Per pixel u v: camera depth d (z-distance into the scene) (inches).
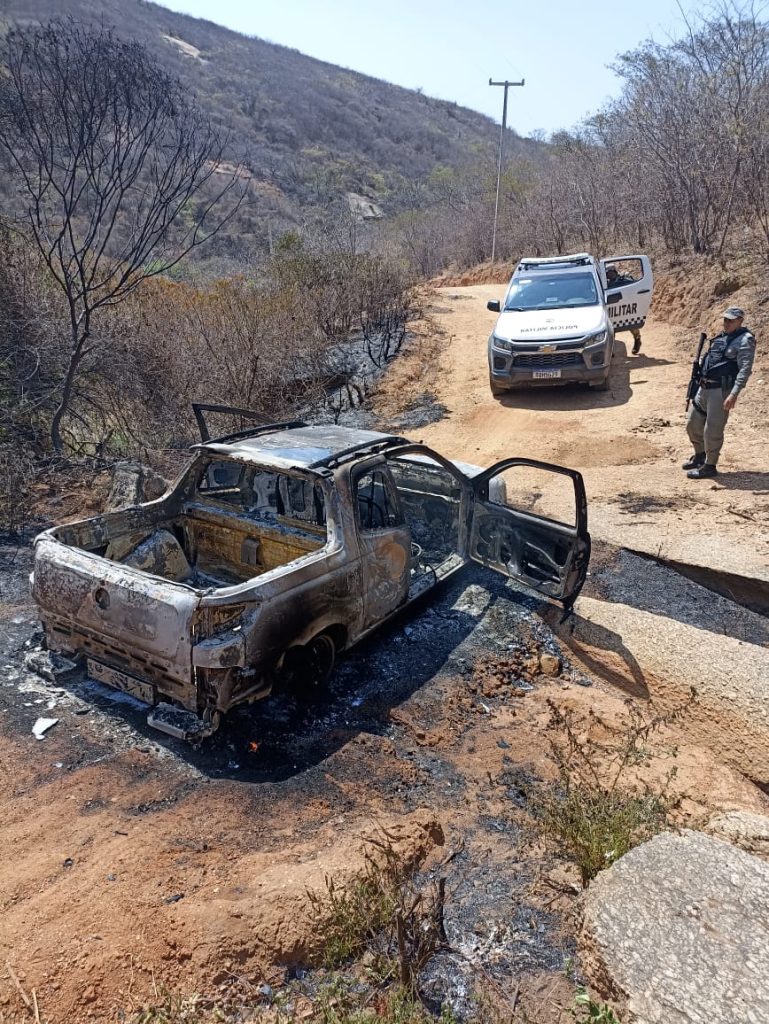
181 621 155.9
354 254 700.0
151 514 209.3
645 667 215.2
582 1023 102.5
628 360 561.6
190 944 114.4
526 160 1640.0
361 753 170.6
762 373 456.4
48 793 150.6
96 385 389.7
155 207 349.7
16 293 365.4
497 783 166.4
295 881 126.5
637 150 765.3
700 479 339.0
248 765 162.7
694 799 165.9
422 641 222.4
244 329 453.1
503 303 520.7
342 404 500.1
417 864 139.2
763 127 612.1
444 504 255.9
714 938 113.0
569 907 133.0
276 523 203.5
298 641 175.3
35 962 111.7
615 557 274.5
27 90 314.7
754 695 195.2
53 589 177.9
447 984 116.3
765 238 585.0
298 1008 109.1
